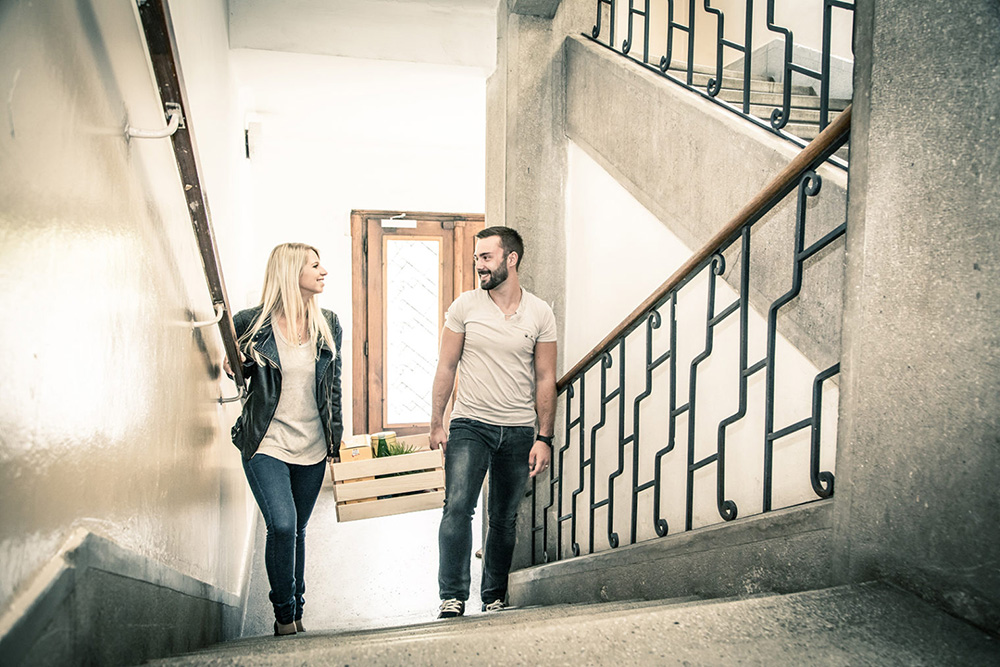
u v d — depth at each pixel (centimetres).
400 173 636
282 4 389
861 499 129
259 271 610
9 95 79
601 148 302
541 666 97
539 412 272
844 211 169
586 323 323
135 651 114
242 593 330
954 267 110
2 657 69
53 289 90
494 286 260
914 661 97
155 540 144
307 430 253
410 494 450
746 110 222
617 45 527
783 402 196
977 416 106
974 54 107
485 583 290
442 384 270
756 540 159
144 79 155
